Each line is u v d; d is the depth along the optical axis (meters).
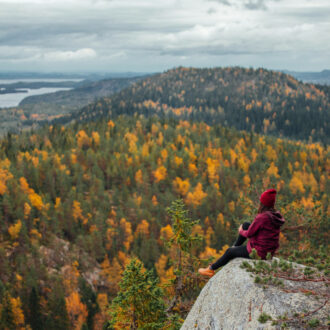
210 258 12.58
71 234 104.81
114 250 97.69
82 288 79.25
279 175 147.75
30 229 97.81
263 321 4.25
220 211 121.19
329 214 12.28
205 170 160.25
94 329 68.44
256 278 4.91
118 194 129.50
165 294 13.30
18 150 169.62
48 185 128.00
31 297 63.94
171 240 12.70
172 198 120.31
